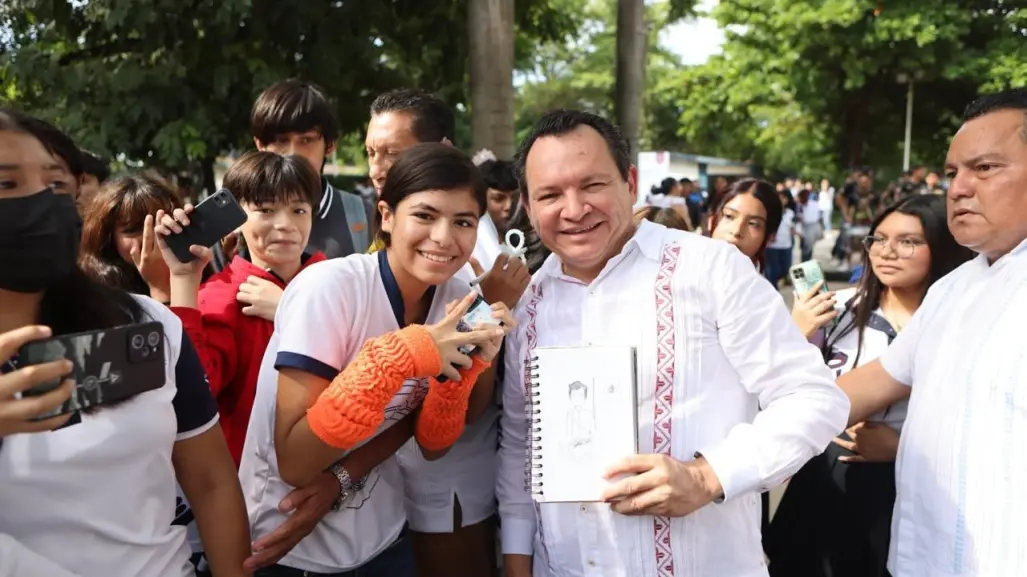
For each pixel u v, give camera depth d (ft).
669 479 5.31
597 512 5.90
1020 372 5.55
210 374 7.45
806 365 5.76
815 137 94.02
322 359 5.89
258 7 25.59
